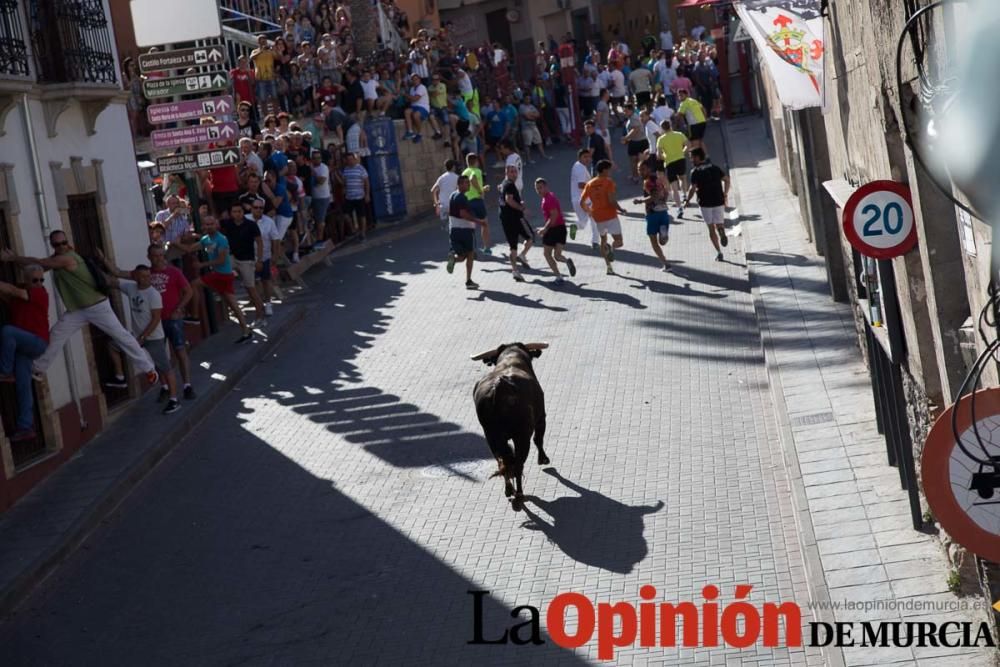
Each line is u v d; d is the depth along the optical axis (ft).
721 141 117.19
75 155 55.57
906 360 35.06
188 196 72.23
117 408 55.88
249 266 67.92
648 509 39.40
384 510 42.22
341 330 68.03
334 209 92.38
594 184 72.18
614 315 64.28
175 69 65.36
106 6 60.03
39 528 42.83
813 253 70.54
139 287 54.13
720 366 54.19
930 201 27.96
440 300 72.02
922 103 22.33
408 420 51.67
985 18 13.99
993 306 21.72
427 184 104.06
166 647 34.04
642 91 128.67
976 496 20.76
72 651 34.42
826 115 50.98
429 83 109.81
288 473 47.11
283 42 102.17
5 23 49.80
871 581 30.60
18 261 46.44
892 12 26.68
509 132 118.62
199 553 40.50
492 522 39.99
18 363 45.91
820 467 38.81
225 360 62.75
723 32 131.23
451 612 34.01
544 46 160.45
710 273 70.85
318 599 35.96
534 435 44.21
